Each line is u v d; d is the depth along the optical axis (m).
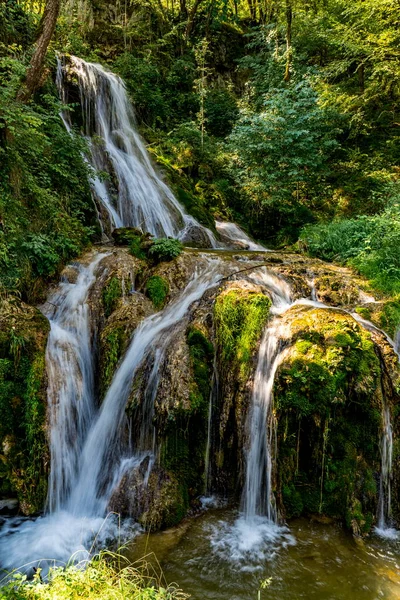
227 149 13.89
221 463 4.81
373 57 13.16
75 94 10.86
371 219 8.21
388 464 4.50
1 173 6.30
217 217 12.18
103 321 6.07
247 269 6.82
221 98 17.86
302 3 17.09
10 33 9.16
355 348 4.54
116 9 18.16
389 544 4.02
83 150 8.68
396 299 6.01
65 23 15.09
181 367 4.84
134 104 14.02
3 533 4.10
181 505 4.34
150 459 4.65
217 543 3.94
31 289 6.07
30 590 2.75
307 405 4.28
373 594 3.32
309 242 9.10
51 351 5.27
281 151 11.83
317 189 13.01
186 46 19.59
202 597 3.24
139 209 9.95
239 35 22.50
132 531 4.09
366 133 14.01
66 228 7.21
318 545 3.95
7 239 5.86
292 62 15.94
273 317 5.25
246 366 4.88
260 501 4.45
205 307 5.70
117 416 5.05
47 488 4.54
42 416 4.68
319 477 4.36
